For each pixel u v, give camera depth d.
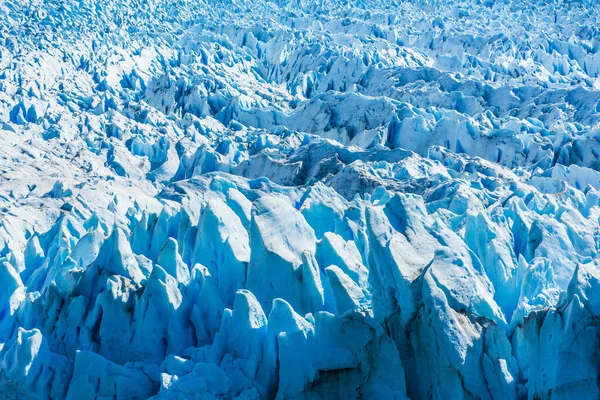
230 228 16.80
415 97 45.62
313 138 37.66
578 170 28.16
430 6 79.94
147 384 13.55
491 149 35.19
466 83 46.16
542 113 41.53
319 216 18.78
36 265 18.53
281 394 12.80
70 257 16.62
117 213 20.61
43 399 13.49
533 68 51.50
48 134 38.88
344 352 12.78
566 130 36.84
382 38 63.91
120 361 14.38
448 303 12.93
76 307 14.92
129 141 38.47
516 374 12.77
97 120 41.06
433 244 14.45
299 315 13.77
